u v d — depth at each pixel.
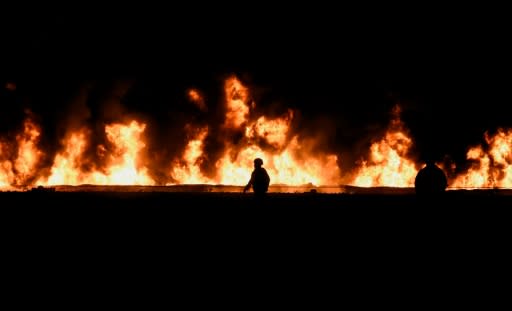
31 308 6.75
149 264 8.58
